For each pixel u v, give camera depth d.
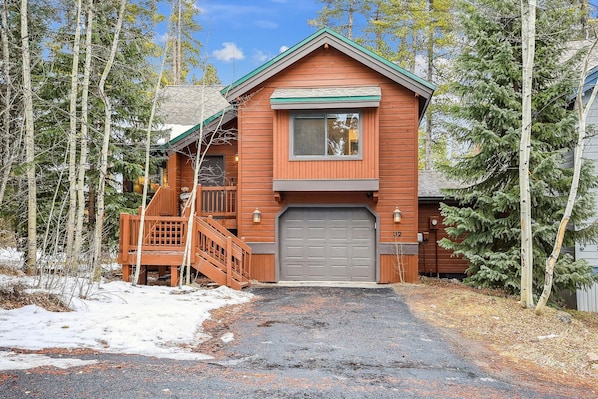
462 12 12.90
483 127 10.93
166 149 14.43
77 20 10.67
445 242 11.87
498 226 11.32
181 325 6.88
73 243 10.90
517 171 11.38
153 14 11.84
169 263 10.73
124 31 11.66
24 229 12.03
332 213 13.15
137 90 13.62
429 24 23.33
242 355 5.66
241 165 13.17
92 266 9.59
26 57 10.11
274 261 13.01
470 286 11.95
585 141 11.92
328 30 12.64
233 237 11.54
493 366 5.68
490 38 11.23
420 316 8.35
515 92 11.22
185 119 17.78
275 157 12.41
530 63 8.89
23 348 5.15
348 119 12.31
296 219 13.23
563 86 10.80
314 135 12.38
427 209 16.14
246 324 7.49
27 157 9.88
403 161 12.72
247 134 13.20
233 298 9.73
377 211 12.78
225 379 4.57
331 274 13.07
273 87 13.20
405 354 5.95
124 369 4.66
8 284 7.72
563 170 11.11
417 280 12.58
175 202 14.37
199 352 5.73
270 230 13.07
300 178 12.33
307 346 6.17
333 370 5.11
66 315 6.71
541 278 10.75
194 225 10.88
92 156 12.30
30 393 3.87
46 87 12.20
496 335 7.20
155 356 5.31
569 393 4.84
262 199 13.11
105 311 7.23
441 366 5.52
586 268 10.69
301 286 12.20
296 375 4.85
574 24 10.94
